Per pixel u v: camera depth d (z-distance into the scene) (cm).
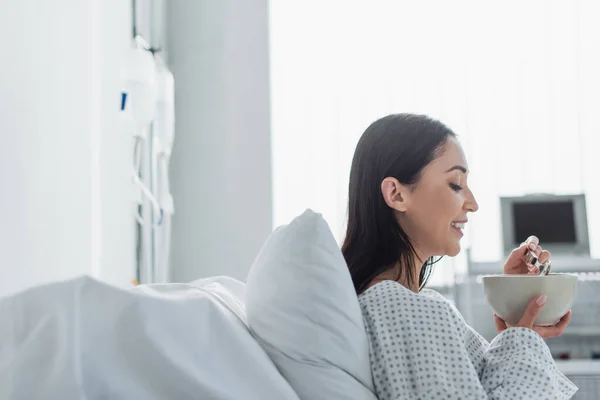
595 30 351
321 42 358
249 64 355
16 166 143
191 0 360
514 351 102
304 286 97
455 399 94
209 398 85
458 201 111
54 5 171
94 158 212
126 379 82
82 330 81
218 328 91
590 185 348
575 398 266
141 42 248
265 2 357
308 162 352
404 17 358
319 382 95
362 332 99
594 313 340
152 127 299
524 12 354
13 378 75
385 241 112
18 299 81
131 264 272
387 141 113
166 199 266
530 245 123
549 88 351
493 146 352
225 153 351
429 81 355
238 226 347
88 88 204
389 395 99
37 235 156
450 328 100
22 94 147
